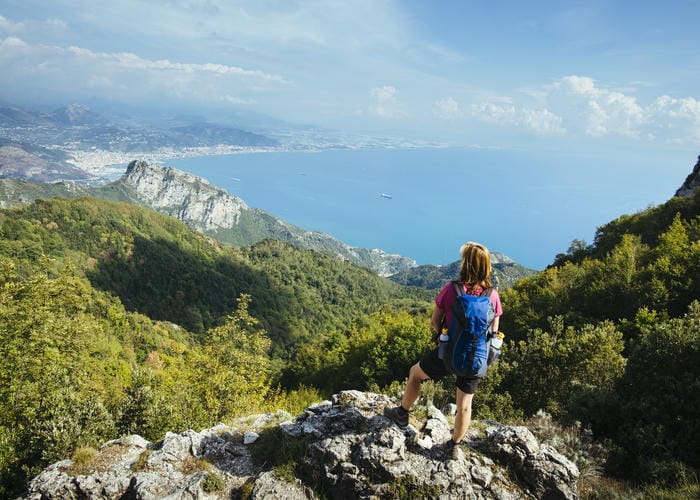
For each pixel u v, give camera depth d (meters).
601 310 26.98
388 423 4.70
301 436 5.03
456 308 3.80
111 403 16.75
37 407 13.90
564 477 4.11
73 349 18.73
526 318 28.84
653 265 26.28
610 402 7.57
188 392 16.11
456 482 3.96
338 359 42.72
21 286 17.34
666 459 5.91
